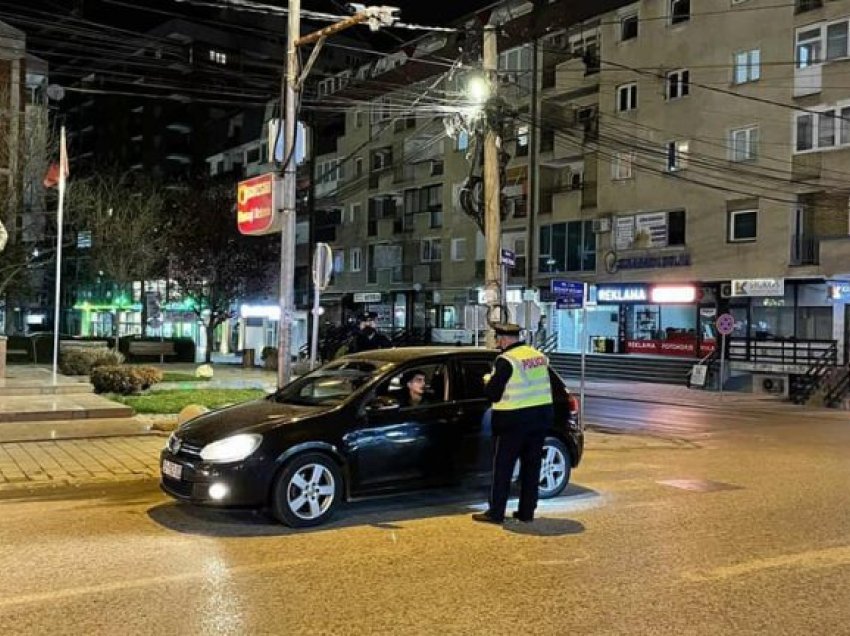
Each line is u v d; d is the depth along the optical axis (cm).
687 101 3281
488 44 1645
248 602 519
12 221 2419
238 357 4766
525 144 4019
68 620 482
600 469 1104
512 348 759
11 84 3253
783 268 2942
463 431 808
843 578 591
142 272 3209
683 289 3256
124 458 1053
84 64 5922
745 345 2981
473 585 561
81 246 3095
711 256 3177
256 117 6328
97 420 1330
